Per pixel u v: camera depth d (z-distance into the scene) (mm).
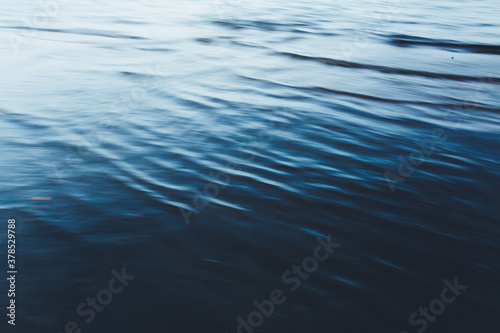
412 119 6004
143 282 2936
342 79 7453
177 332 2580
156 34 9859
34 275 2963
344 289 2941
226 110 6031
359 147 5117
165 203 3875
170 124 5547
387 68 8039
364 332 2623
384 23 11492
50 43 8812
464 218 3814
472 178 4504
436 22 11719
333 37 10016
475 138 5465
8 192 3965
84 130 5312
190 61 8047
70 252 3197
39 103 6016
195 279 2979
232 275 3029
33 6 12391
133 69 7523
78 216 3631
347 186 4270
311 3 14508
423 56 8797
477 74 7902
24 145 4891
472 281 3068
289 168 4582
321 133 5441
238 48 8969
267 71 7699
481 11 13445
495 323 2727
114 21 11008
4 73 7039
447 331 2654
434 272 3143
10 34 9367
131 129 5367
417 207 3953
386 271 3129
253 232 3510
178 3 13922
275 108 6172
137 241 3342
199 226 3553
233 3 14148
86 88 6613
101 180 4227
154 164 4578
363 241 3453
